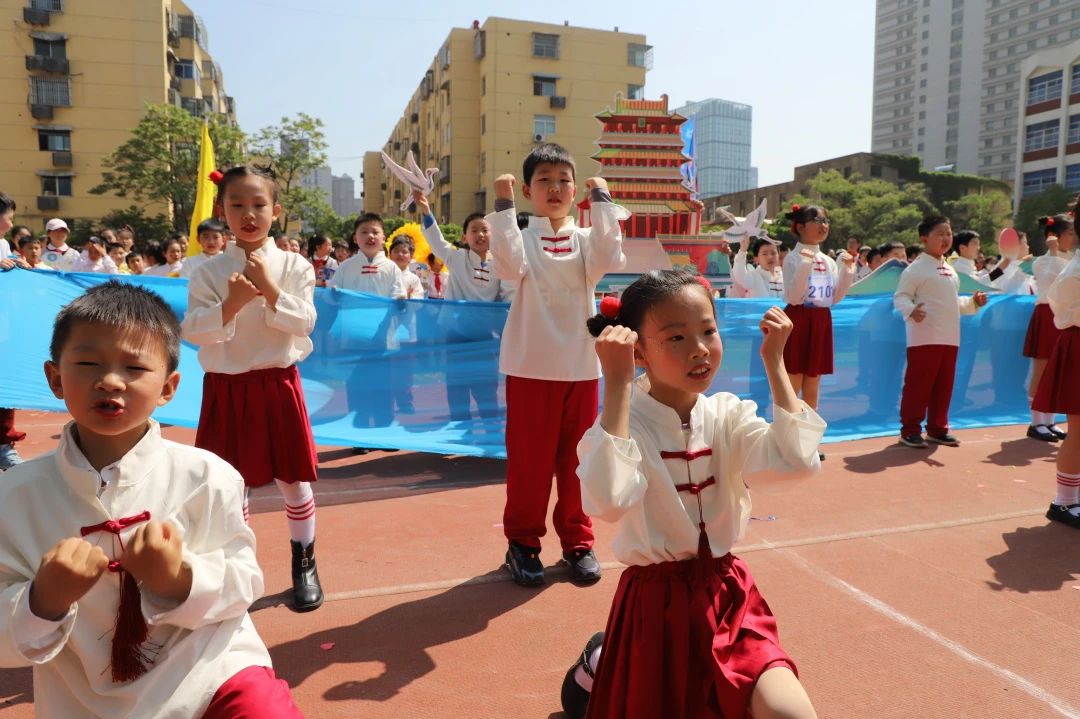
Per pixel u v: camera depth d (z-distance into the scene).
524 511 3.90
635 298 2.19
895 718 2.72
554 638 3.31
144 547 1.55
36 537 1.72
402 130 59.47
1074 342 4.71
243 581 1.79
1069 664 3.11
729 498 2.23
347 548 4.34
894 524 4.75
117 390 1.66
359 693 2.86
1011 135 88.94
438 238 7.00
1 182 35.78
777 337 2.18
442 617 3.50
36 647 1.52
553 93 40.25
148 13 36.53
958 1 94.12
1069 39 82.19
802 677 2.99
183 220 33.91
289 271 3.66
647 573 2.14
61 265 10.22
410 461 6.35
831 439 6.92
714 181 153.25
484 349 6.29
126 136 36.72
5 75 35.25
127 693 1.69
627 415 2.03
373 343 6.07
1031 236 49.84
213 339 3.32
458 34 41.06
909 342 6.68
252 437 3.52
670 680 2.07
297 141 33.50
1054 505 4.87
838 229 42.78
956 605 3.64
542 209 3.98
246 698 1.72
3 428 6.13
